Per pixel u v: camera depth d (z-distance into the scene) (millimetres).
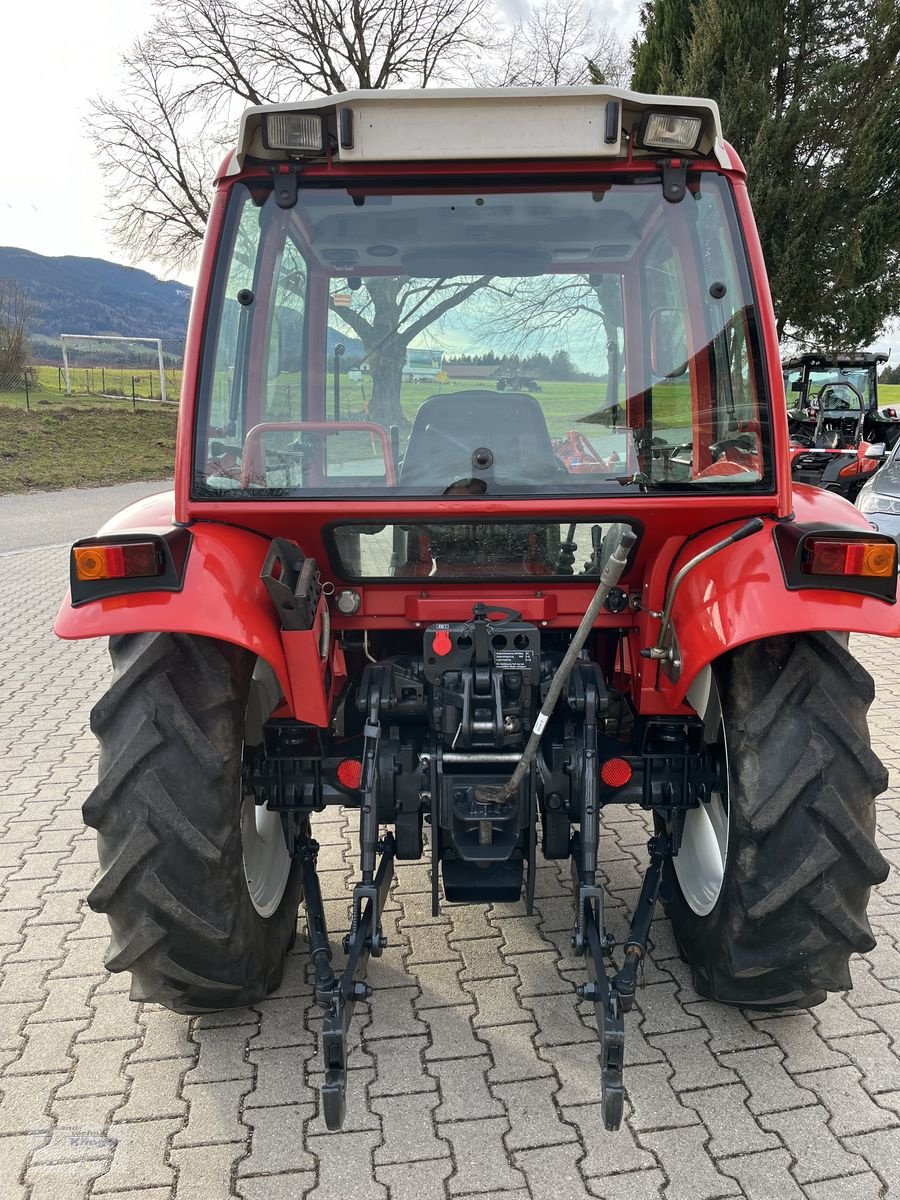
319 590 2414
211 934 2305
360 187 2375
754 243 2342
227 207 2361
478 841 2453
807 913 2295
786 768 2234
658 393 2504
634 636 2760
